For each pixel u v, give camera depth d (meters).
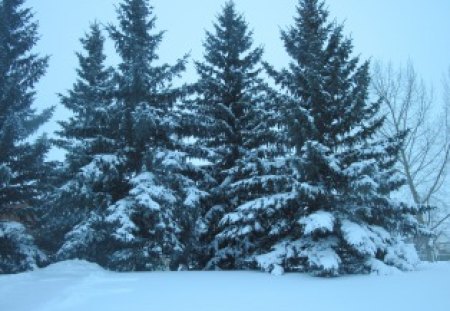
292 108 14.55
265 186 16.41
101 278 11.45
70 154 19.17
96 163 16.62
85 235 17.00
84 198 16.81
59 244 21.02
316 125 15.30
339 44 16.97
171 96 18.88
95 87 18.92
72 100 25.86
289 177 14.73
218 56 21.25
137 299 8.30
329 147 15.04
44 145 19.12
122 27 20.19
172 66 18.70
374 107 16.08
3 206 19.38
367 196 13.28
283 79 17.14
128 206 15.79
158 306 7.60
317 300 8.13
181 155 16.73
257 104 20.31
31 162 19.17
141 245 16.31
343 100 15.16
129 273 13.20
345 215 13.66
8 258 18.41
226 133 19.91
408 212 14.24
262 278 11.79
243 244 17.41
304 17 18.44
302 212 14.63
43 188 19.52
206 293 9.03
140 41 19.31
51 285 9.88
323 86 15.56
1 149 18.39
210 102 20.81
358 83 15.12
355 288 9.60
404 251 14.20
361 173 12.80
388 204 13.56
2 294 8.66
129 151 18.03
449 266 15.52
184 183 16.97
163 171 16.84
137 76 17.73
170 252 17.09
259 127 19.11
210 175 19.83
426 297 8.19
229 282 10.84
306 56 17.02
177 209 16.59
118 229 14.69
